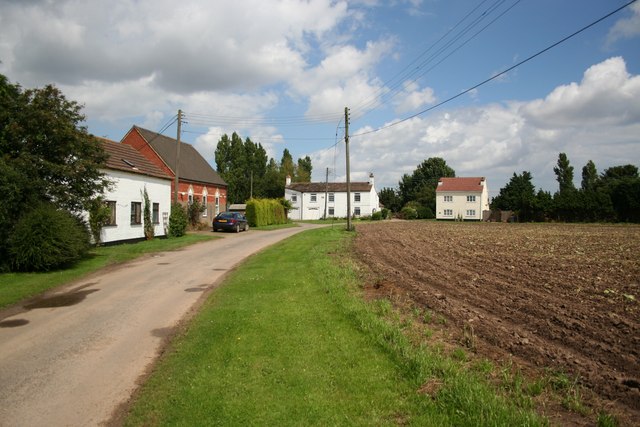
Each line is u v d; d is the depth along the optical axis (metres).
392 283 11.77
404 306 9.18
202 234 32.62
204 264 16.75
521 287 11.08
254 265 15.61
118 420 4.79
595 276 12.57
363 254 18.83
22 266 14.55
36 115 15.78
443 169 108.69
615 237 29.11
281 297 10.17
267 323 8.04
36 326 8.59
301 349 6.62
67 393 5.49
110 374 6.11
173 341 7.49
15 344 7.48
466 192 78.50
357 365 5.92
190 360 6.39
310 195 79.38
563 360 5.94
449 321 7.98
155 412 4.86
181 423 4.59
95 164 17.78
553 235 31.41
